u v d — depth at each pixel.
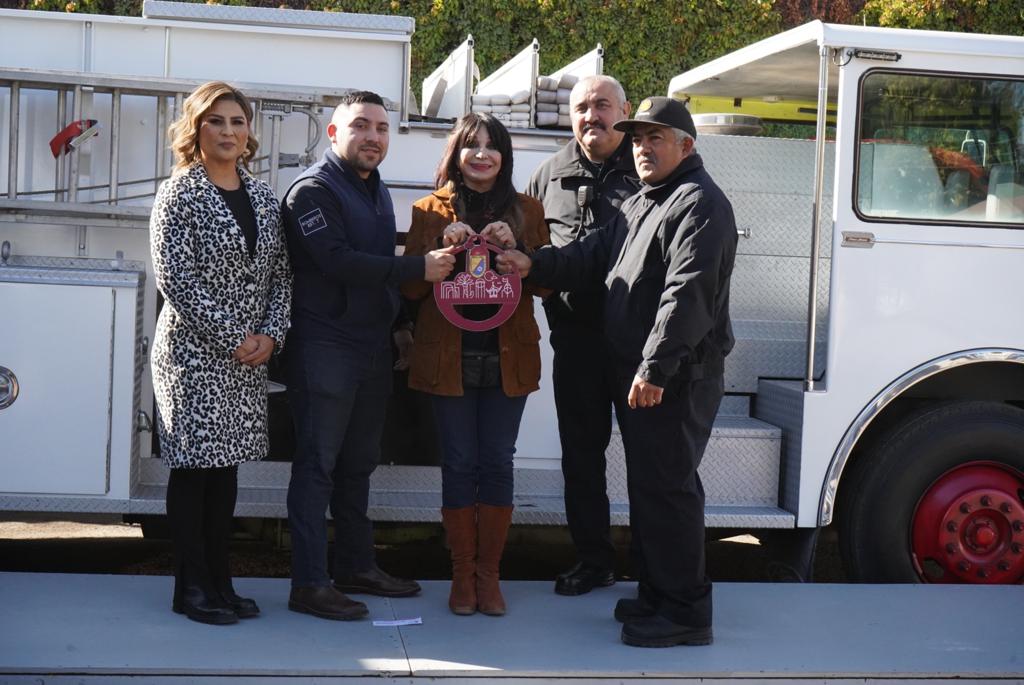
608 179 4.13
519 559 5.56
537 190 4.34
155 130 4.43
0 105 4.37
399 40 4.70
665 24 12.64
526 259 3.75
